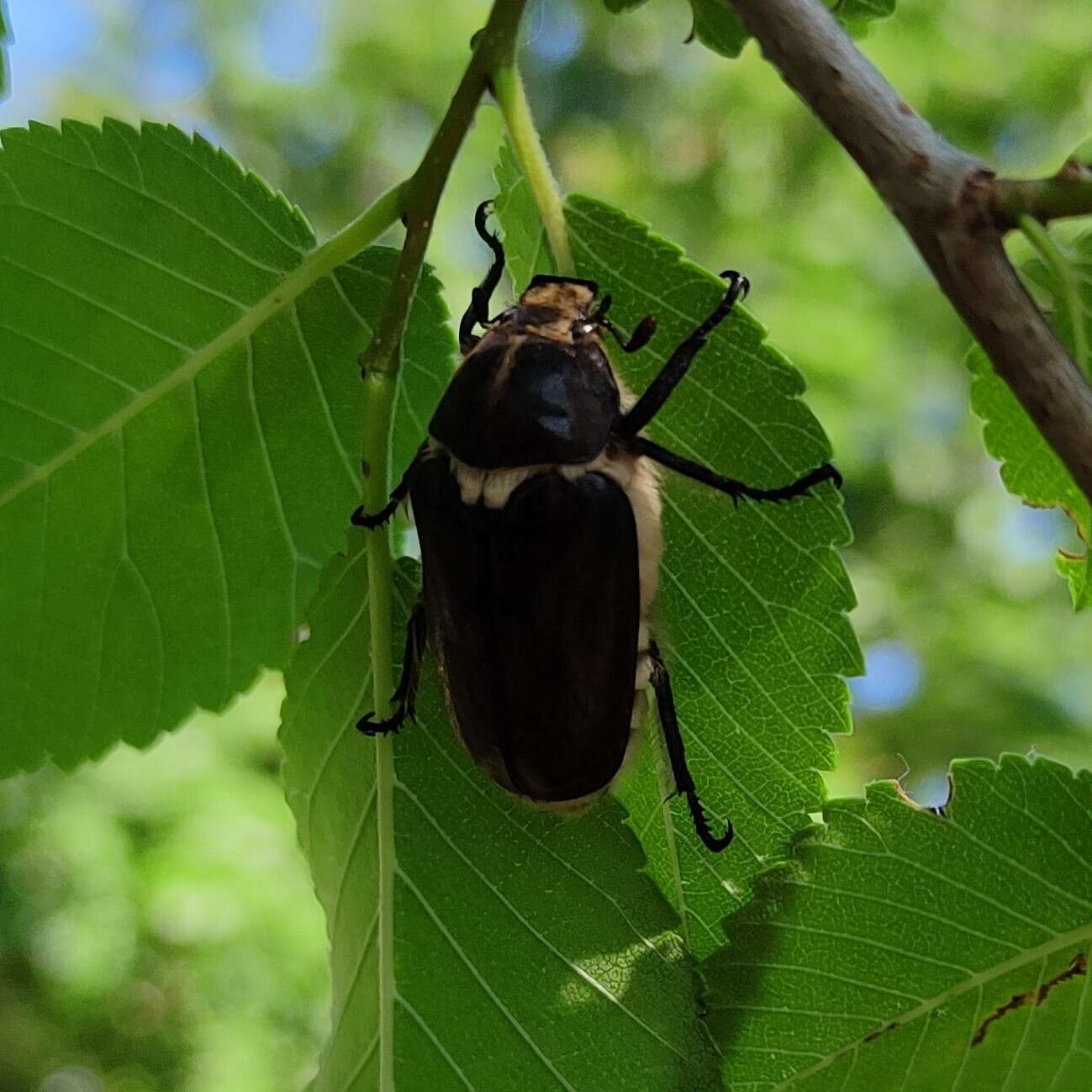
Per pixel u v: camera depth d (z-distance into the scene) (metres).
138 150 0.21
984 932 0.21
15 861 0.56
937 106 0.78
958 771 0.21
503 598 0.22
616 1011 0.21
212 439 0.21
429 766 0.22
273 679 0.64
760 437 0.22
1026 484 0.22
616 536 0.22
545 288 0.22
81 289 0.21
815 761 0.22
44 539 0.21
